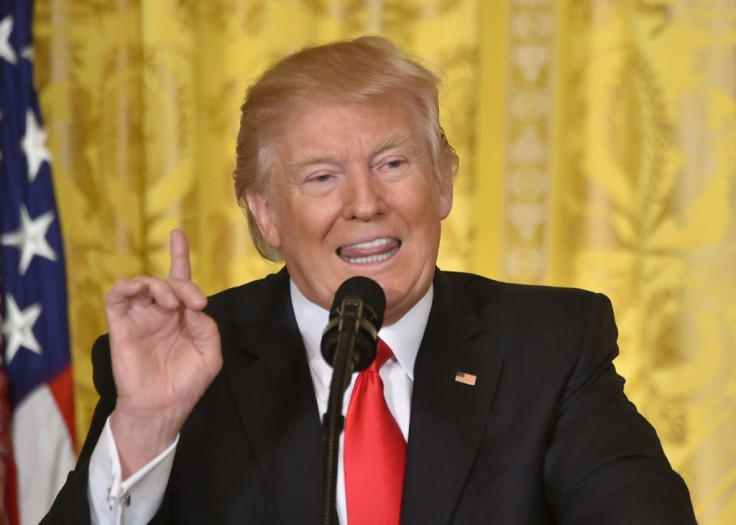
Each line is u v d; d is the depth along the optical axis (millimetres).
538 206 10297
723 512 10125
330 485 3693
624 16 10141
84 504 4934
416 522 5184
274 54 10312
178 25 10352
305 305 5887
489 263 10375
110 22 10383
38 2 10328
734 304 10047
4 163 9359
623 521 4859
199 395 5008
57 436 9320
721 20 10031
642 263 10180
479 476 5340
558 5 10250
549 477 5391
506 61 10312
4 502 9148
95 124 10391
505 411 5547
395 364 5719
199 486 5375
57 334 9383
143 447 4969
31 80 9500
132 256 10406
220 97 10438
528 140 10289
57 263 9406
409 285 5508
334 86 5402
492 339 5820
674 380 10148
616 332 6070
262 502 5316
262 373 5691
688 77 10070
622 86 10141
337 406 3799
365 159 5375
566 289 6215
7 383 9258
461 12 10281
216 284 10492
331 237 5461
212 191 10492
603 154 10156
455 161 6082
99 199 10383
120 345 4945
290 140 5449
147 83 10383
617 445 5305
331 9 10344
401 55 5570
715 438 10117
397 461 5320
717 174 10039
